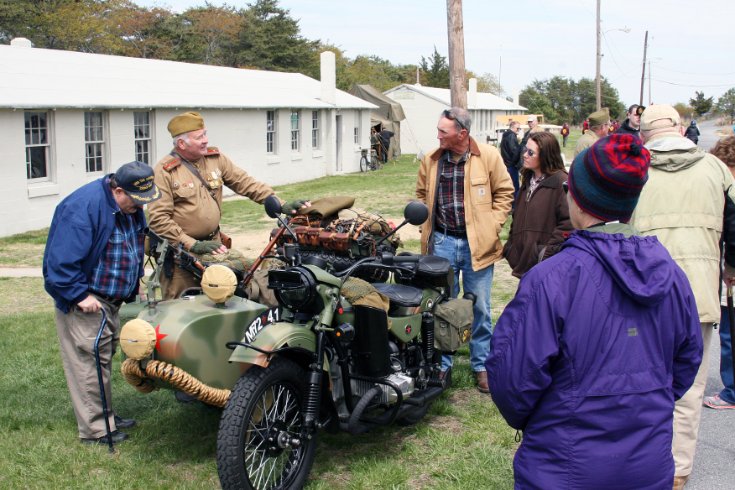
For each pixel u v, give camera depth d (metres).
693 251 3.92
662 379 2.38
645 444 2.31
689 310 2.46
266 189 5.76
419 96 41.25
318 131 27.70
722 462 4.45
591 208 2.40
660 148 4.00
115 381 5.74
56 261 4.40
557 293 2.33
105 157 17.28
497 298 8.46
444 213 5.62
